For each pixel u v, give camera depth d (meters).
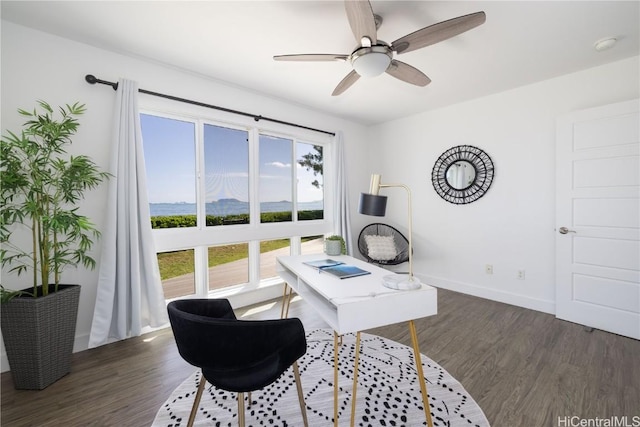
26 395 1.62
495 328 2.49
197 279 2.80
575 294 2.56
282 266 2.43
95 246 2.14
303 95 3.14
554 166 2.75
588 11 1.75
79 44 2.08
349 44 2.12
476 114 3.26
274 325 1.09
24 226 1.91
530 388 1.67
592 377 1.76
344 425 1.41
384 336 2.37
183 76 2.57
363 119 4.07
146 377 1.81
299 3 1.67
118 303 2.14
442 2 1.66
